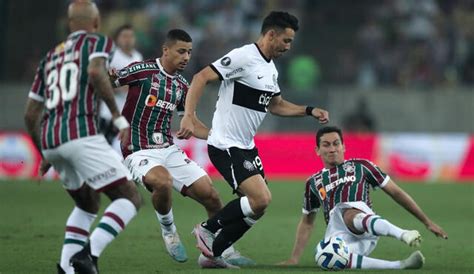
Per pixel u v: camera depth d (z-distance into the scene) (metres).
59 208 48.84
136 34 85.31
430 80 86.19
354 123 77.88
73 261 23.61
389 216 47.81
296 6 92.44
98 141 24.11
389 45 88.62
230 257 30.34
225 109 29.05
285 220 45.00
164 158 31.59
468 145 71.75
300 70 83.94
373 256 33.03
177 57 31.75
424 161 71.81
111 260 30.77
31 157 70.19
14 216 44.53
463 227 43.03
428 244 36.34
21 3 89.12
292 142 71.88
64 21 89.12
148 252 32.84
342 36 90.94
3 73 86.44
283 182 67.50
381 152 71.69
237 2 91.56
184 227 41.25
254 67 28.77
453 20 90.88
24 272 27.81
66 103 24.12
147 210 48.59
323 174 29.81
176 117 75.94
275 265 30.00
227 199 54.91
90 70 23.61
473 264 30.61
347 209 29.12
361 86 81.75
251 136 29.41
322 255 28.11
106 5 91.19
